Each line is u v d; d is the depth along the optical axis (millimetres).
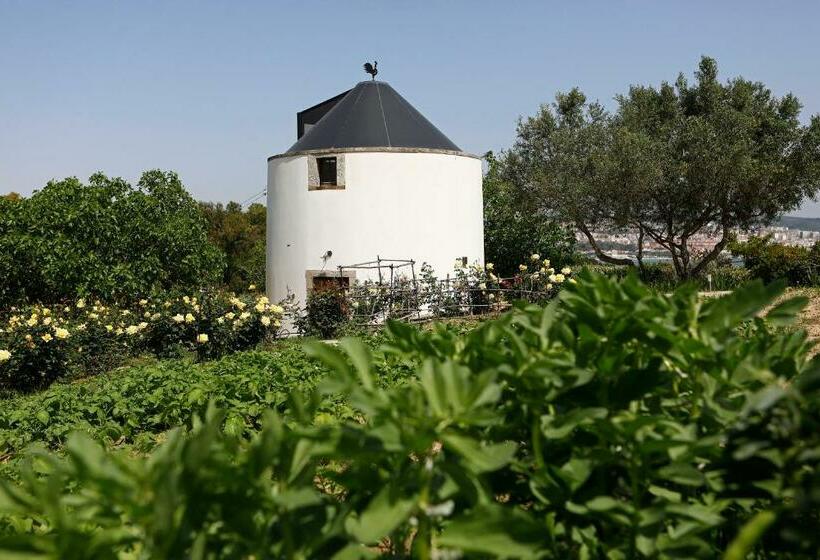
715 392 1726
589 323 1733
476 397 1368
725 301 1670
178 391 8672
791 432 1388
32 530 3070
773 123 27719
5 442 7504
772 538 1651
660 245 31281
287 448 1479
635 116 29422
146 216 24359
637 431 1560
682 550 1507
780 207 27938
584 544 1618
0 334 15859
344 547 1479
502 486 1736
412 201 22984
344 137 23516
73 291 22078
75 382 14547
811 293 19156
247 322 17844
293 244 23641
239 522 1324
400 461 1462
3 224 22078
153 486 1201
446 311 21750
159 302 19656
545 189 28750
